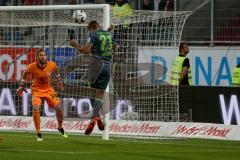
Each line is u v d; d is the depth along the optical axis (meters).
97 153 35.59
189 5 57.97
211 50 54.47
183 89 46.62
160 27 48.78
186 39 56.12
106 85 44.19
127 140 43.75
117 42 48.00
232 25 54.91
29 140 42.12
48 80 42.84
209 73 54.53
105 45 44.03
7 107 50.59
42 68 42.53
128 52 48.12
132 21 47.75
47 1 61.62
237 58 53.81
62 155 34.44
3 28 52.16
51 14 48.38
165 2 58.72
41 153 35.16
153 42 48.94
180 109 46.75
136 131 46.25
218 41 54.91
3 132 48.28
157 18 48.16
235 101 45.28
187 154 35.91
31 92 45.72
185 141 43.81
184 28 56.28
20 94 43.56
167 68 49.81
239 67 50.50
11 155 34.00
